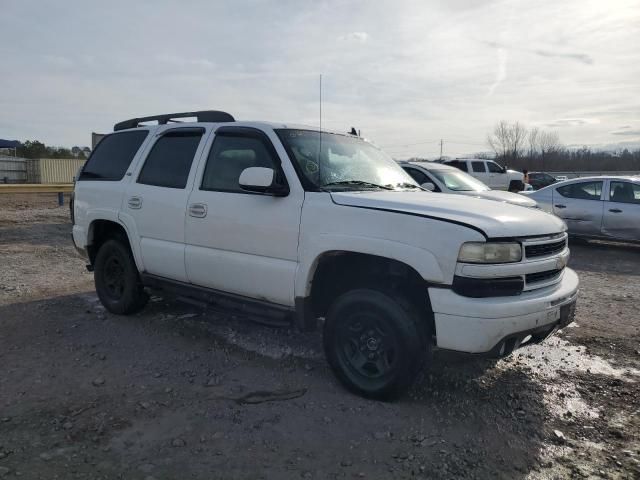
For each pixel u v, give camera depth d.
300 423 3.48
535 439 3.39
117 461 3.02
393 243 3.57
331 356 3.98
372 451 3.18
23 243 10.74
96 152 6.12
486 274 3.38
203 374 4.25
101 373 4.24
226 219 4.44
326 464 3.04
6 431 3.32
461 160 20.23
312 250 3.91
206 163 4.77
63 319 5.61
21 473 2.88
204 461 3.04
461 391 4.02
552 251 3.87
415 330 3.60
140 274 5.35
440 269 3.42
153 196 5.09
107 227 5.85
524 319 3.45
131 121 5.98
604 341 5.26
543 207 12.23
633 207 11.09
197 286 4.84
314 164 4.30
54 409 3.62
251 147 4.50
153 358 4.57
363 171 4.64
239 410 3.64
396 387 3.67
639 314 6.28
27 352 4.67
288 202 4.09
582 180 11.98
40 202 21.56
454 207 3.73
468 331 3.36
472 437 3.38
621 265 9.74
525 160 71.06
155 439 3.26
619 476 3.01
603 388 4.16
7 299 6.39
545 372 4.45
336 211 3.85
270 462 3.04
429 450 3.21
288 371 4.32
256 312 4.35
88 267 6.11
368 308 3.74
